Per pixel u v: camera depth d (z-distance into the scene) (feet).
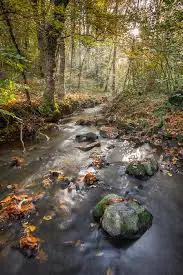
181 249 13.87
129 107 40.83
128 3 50.44
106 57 95.35
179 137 27.84
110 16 34.14
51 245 13.73
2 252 13.12
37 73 51.39
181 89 38.45
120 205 15.40
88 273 12.26
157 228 15.33
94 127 36.47
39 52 48.34
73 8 31.58
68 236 14.40
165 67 44.16
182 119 31.12
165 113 33.86
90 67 98.94
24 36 37.37
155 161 23.21
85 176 20.36
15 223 15.15
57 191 18.74
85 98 57.16
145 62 47.06
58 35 34.83
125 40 40.98
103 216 15.07
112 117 39.52
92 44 38.17
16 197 17.42
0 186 19.21
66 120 39.58
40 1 27.71
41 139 29.94
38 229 14.83
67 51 93.40
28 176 20.92
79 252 13.38
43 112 35.78
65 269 12.41
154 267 12.71
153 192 19.19
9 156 24.63
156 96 41.39
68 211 16.55
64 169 22.39
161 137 29.25
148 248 13.84
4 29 32.04
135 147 28.17
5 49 15.14
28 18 27.30
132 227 14.51
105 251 13.52
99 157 25.03
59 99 45.32
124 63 81.46
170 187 19.93
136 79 52.75
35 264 12.60
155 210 17.04
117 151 27.09
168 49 36.73
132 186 19.90
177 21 31.58
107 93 74.79
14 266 12.47
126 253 13.47
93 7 33.37
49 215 16.05
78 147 27.61
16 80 34.09
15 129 29.14
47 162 23.72
